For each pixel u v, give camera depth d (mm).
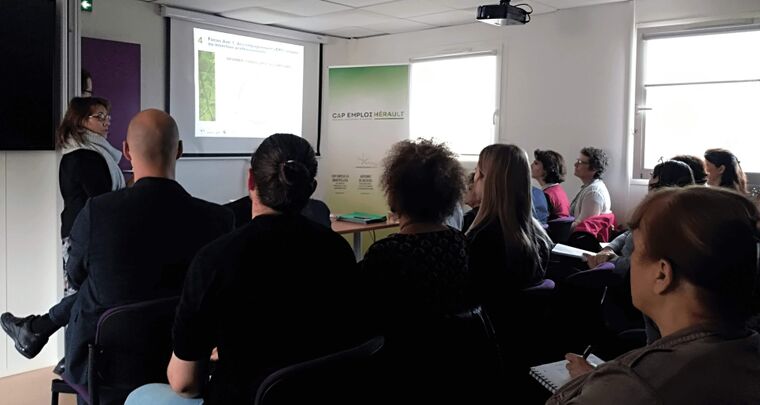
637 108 5281
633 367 885
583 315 3381
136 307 1751
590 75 5496
